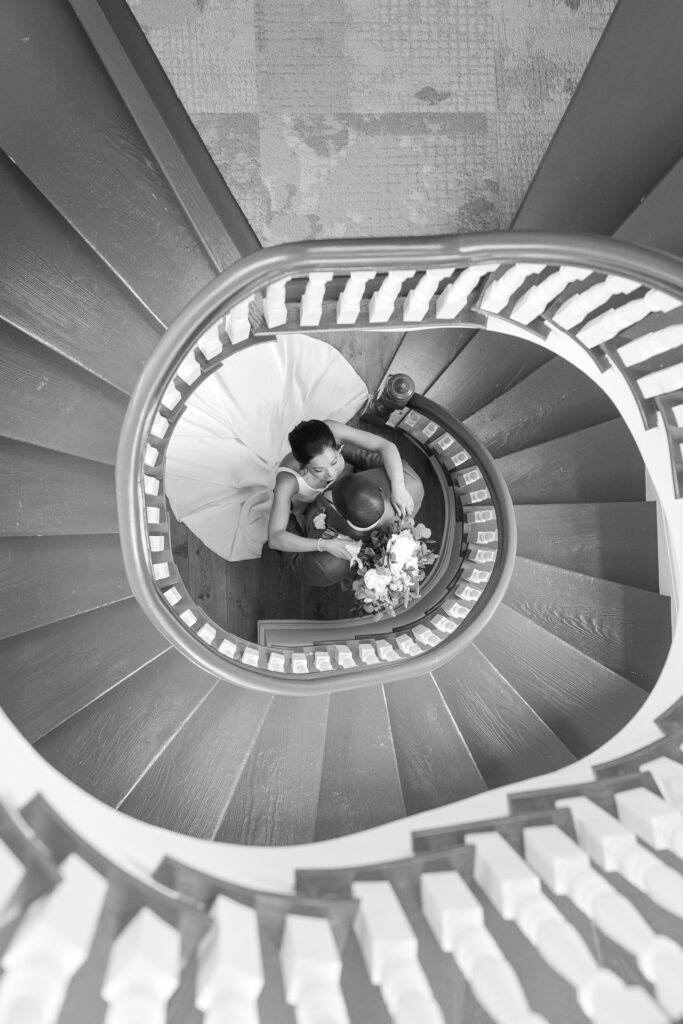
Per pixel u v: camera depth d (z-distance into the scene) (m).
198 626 3.10
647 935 1.58
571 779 2.33
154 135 2.61
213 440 3.51
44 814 1.55
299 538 3.29
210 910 1.68
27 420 2.66
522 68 3.58
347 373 3.46
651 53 2.69
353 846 2.18
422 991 1.52
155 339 2.71
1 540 2.73
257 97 3.46
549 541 3.38
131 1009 1.30
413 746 3.24
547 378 3.57
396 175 3.55
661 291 2.04
